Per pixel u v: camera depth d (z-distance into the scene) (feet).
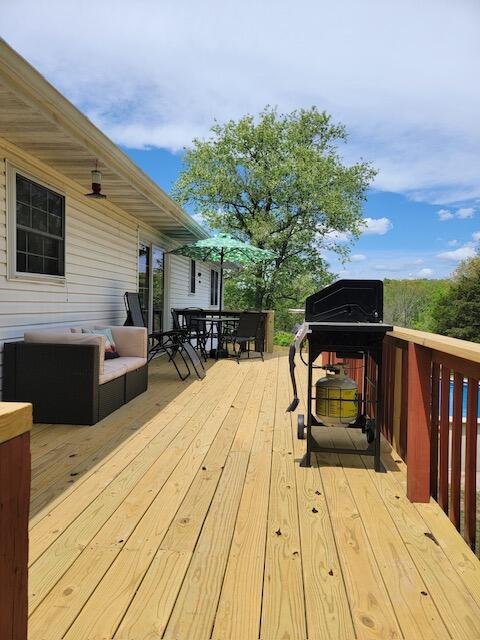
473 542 6.43
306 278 61.11
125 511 7.41
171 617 4.92
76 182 17.62
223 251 28.63
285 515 7.35
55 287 16.33
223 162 61.11
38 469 9.20
